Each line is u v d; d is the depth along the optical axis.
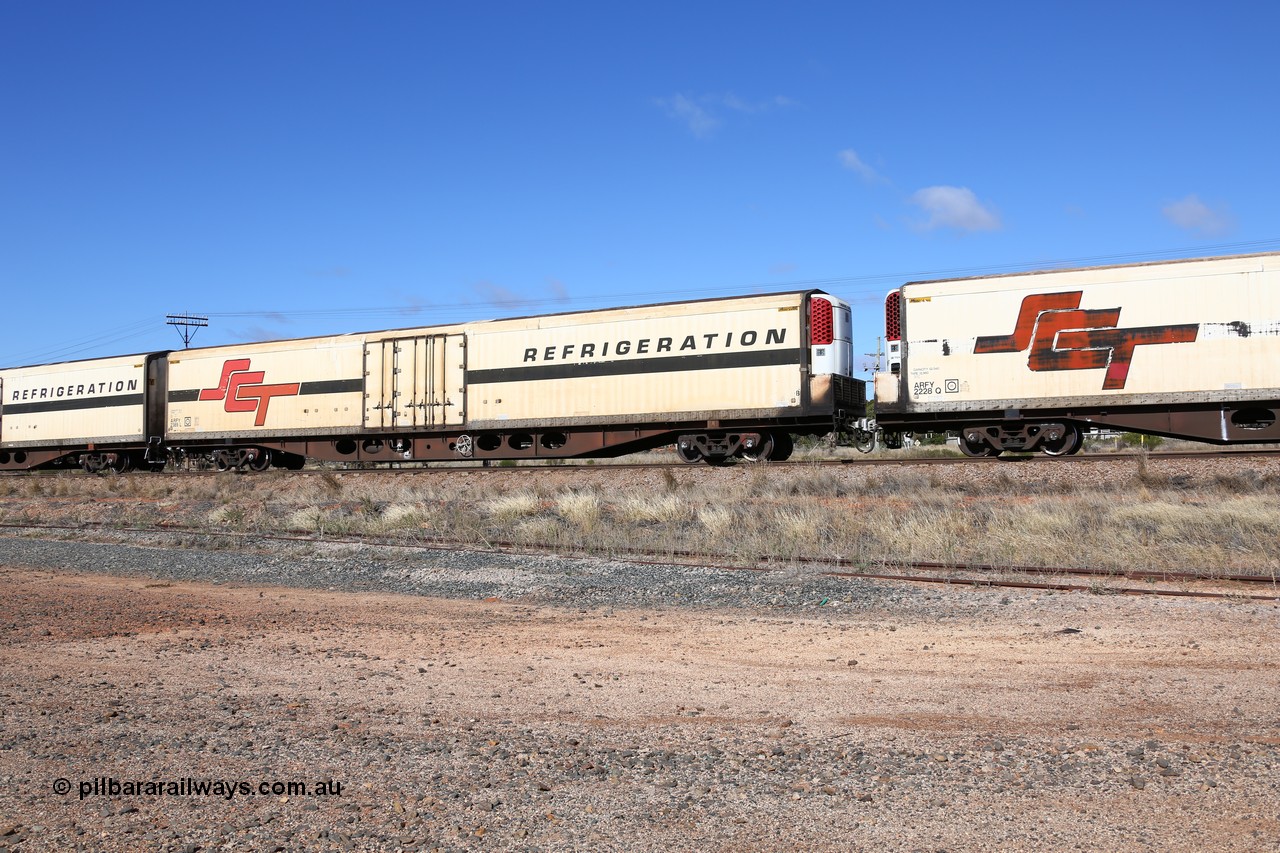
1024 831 4.11
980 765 4.97
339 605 11.47
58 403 38.19
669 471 23.31
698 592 11.58
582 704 6.50
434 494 24.67
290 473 30.11
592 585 12.38
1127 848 3.90
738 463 26.23
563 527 17.95
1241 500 15.66
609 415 26.92
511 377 28.41
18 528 23.17
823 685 6.85
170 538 19.42
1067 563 12.30
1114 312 22.00
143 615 10.67
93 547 18.59
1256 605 9.12
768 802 4.54
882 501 18.39
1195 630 8.18
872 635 8.68
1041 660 7.35
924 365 23.62
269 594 12.62
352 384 31.06
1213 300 21.23
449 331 29.58
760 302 25.28
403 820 4.39
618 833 4.21
